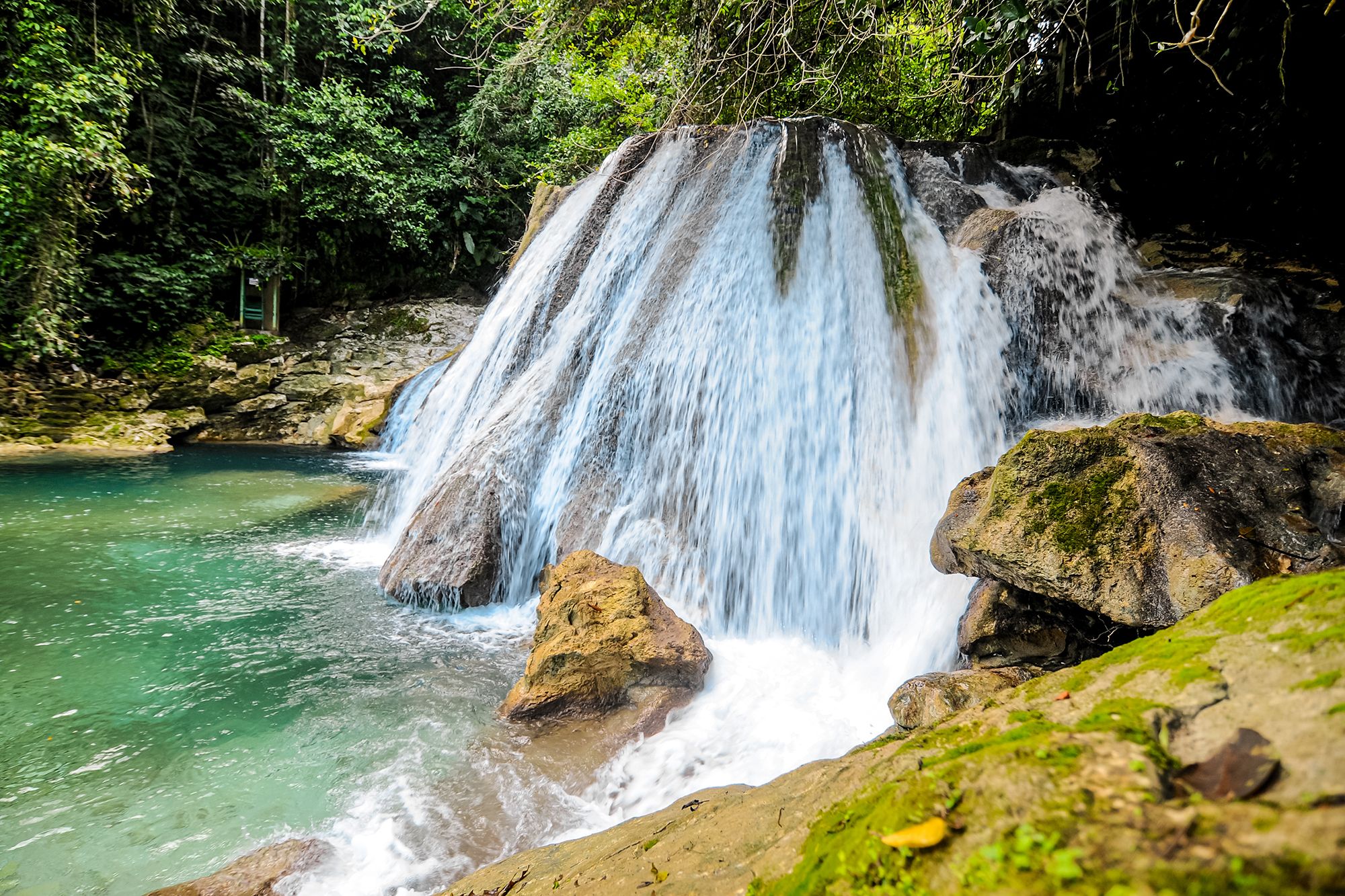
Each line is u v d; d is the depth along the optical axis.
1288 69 6.57
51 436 12.90
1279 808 0.93
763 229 7.08
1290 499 3.23
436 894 2.46
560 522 6.38
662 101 11.61
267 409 16.08
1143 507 3.27
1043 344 6.51
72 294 13.91
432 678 4.55
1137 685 1.42
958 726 1.67
